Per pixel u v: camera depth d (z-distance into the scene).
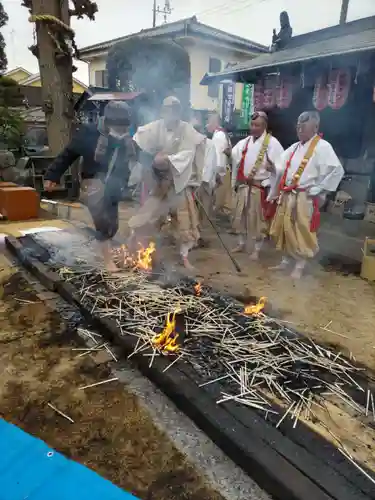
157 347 2.79
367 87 7.65
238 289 4.14
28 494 1.79
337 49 6.31
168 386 2.45
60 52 7.85
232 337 2.96
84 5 7.91
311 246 4.41
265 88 8.38
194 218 4.53
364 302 3.92
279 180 4.54
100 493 1.79
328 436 2.10
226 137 6.11
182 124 4.13
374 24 7.59
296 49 8.23
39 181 8.45
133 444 2.09
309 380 2.54
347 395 2.43
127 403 2.40
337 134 8.41
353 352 2.99
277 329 3.14
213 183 5.66
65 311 3.51
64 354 2.89
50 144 8.48
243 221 5.18
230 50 17.64
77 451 2.04
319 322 3.47
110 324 3.08
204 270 4.68
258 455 1.89
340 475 1.80
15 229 6.16
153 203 4.44
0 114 11.47
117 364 2.78
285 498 1.75
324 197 4.39
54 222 6.69
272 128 9.20
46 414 2.29
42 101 8.28
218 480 1.90
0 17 11.46
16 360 2.81
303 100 8.57
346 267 4.96
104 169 3.99
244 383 2.44
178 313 3.28
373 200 7.53
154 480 1.89
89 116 10.80
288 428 2.10
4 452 2.00
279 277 4.55
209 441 2.12
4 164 9.76
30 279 4.25
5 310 3.54
